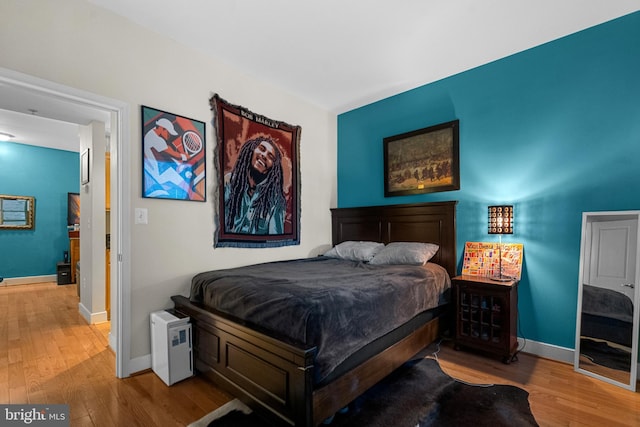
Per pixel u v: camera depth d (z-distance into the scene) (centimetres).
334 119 412
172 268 242
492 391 194
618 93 222
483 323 248
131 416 170
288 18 223
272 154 324
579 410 175
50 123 430
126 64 220
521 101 265
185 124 251
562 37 245
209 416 168
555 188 248
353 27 234
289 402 145
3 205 529
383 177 364
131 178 220
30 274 553
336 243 395
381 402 182
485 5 209
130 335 218
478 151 289
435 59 279
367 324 174
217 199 270
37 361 240
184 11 215
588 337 220
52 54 189
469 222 293
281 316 158
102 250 341
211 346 199
